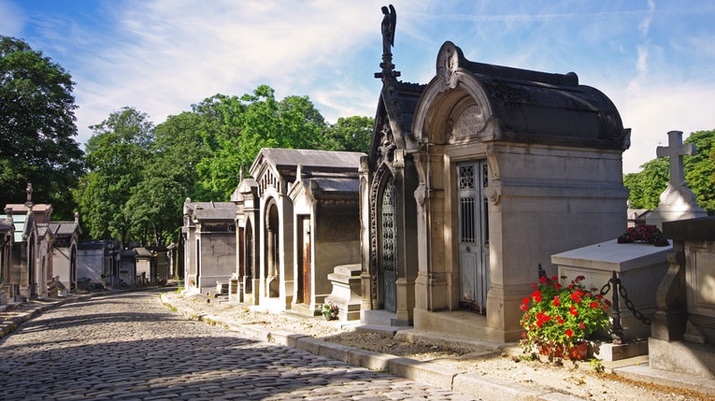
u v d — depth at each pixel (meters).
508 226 9.68
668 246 8.60
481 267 11.08
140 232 59.44
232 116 40.81
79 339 13.83
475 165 11.21
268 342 12.76
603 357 7.69
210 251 33.88
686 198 12.14
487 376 7.25
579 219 10.50
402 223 12.93
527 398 6.21
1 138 44.81
